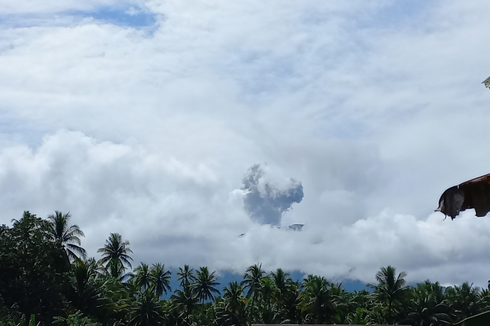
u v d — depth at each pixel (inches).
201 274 3585.1
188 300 3284.9
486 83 290.5
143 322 2677.2
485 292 3228.3
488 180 276.2
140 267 3506.4
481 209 277.1
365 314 3186.5
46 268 2161.7
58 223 2571.4
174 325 3191.4
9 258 2084.2
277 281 3287.4
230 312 3122.5
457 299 3051.2
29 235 2190.0
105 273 3051.2
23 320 1750.7
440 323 2898.6
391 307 3038.9
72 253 2568.9
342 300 3149.6
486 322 276.1
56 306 2129.7
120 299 2618.1
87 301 2333.9
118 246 3590.1
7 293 2053.4
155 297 2817.4
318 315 2967.5
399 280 3043.8
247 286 3358.8
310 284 3075.8
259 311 3235.7
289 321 3191.4
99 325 1948.8
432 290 3154.5
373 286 3137.3
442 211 282.7
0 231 2192.4
